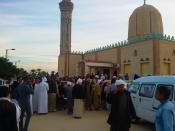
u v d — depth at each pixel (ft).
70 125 41.24
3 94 17.46
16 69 205.16
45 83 52.60
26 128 35.29
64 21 180.24
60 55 174.50
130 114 25.75
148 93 38.22
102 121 44.60
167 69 108.58
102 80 59.47
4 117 16.53
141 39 116.16
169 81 33.94
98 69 130.62
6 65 167.32
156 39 105.91
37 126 40.32
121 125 25.31
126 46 123.85
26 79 37.52
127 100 25.67
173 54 110.52
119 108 25.41
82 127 39.78
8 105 16.85
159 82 36.22
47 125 41.14
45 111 52.34
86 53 163.94
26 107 35.22
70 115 50.93
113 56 134.10
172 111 16.52
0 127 16.37
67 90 53.52
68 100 52.85
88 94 57.41
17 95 35.40
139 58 114.32
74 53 165.89
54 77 56.85
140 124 43.04
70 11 180.86
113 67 130.62
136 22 147.02
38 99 52.42
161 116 16.55
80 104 47.88
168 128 16.05
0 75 164.35
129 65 121.70
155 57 105.40
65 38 178.91
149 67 108.37
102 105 58.34
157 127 16.78
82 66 130.31
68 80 63.16
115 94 26.08
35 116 49.65
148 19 144.56
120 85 25.84
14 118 16.79
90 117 48.57
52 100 55.42
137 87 42.14
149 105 37.42
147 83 39.45
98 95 57.88
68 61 164.55
